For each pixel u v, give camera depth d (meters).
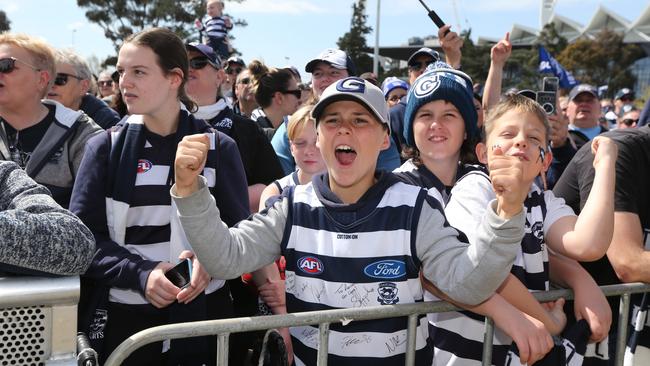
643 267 2.18
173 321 2.26
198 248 1.71
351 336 1.81
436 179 2.42
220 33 7.73
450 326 2.11
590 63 63.41
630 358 2.52
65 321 1.54
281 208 1.89
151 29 2.34
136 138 2.29
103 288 2.27
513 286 1.88
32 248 1.54
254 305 2.79
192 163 1.61
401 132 4.06
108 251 2.20
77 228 1.67
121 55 2.30
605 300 2.03
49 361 1.53
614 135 2.39
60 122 2.61
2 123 2.60
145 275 2.12
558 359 1.95
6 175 1.83
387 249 1.77
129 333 2.29
